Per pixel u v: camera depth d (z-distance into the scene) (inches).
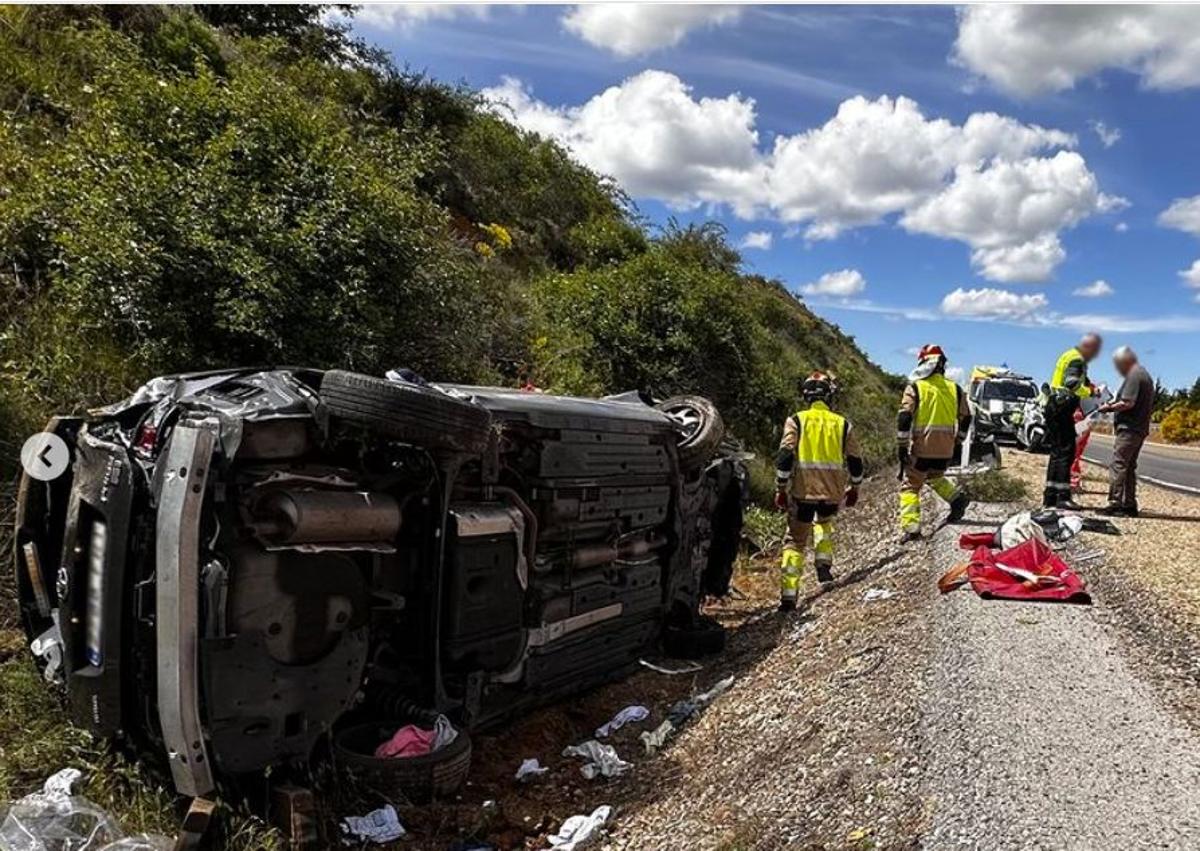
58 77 367.9
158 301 257.4
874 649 224.8
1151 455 1149.1
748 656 262.2
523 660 198.4
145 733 148.3
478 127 712.4
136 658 144.1
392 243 301.4
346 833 155.5
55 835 129.8
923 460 362.3
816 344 1174.3
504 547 184.4
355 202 297.4
